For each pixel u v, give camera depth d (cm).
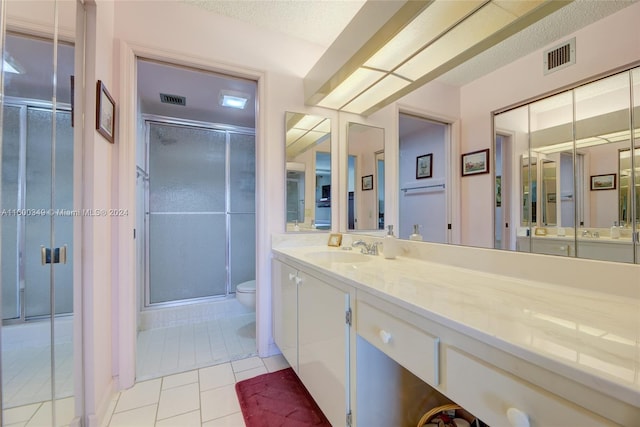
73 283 123
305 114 206
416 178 154
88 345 126
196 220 302
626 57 76
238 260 322
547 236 93
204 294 303
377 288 89
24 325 106
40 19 107
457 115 129
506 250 105
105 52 142
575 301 75
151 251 279
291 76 202
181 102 261
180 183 297
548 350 47
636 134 73
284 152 200
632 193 73
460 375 62
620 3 77
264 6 174
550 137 92
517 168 103
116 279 155
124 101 157
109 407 141
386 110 180
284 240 197
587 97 84
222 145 319
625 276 74
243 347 210
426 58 138
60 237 120
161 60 171
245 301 246
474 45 119
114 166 155
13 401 101
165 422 132
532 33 99
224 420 133
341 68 151
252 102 258
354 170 210
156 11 166
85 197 126
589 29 84
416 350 73
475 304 73
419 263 138
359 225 204
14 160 110
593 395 41
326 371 118
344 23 188
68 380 119
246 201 329
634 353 46
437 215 139
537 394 48
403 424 106
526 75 101
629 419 38
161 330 246
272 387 158
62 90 120
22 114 111
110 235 153
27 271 110
